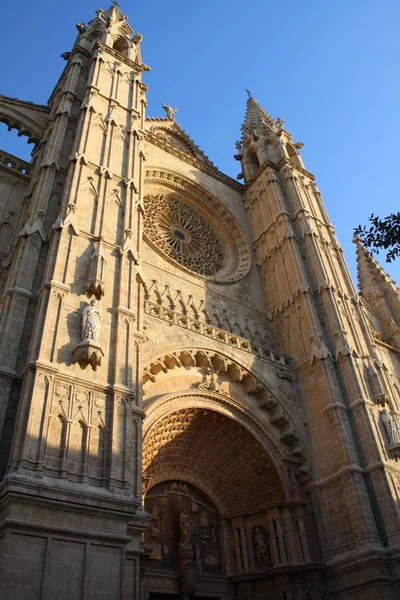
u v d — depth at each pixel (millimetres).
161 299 29453
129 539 15797
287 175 42188
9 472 15203
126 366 20094
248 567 25453
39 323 19156
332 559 24625
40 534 14508
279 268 36969
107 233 24391
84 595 14188
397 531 23891
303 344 32156
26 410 16594
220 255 39094
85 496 15695
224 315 32844
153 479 25594
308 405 29859
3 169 30797
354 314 34406
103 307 21344
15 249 24031
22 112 35906
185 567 23641
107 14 42594
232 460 28000
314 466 27719
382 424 28359
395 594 22453
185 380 26344
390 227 16469
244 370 28828
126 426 18359
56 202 25766
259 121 50594
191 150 47812
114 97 32344
